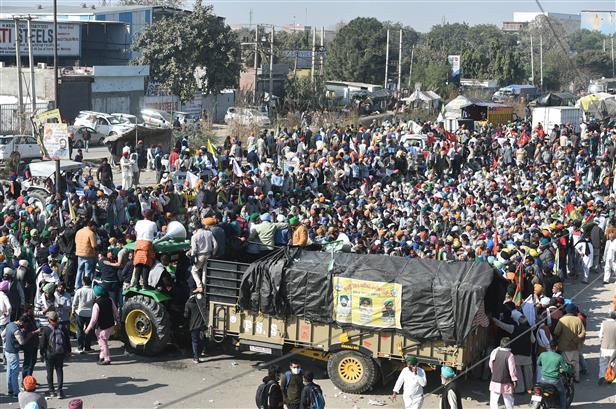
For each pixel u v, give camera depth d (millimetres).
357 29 125812
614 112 74250
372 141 50562
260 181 37594
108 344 22078
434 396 19172
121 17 91000
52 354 18078
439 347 18172
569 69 119500
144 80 78062
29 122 60500
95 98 73188
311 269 19078
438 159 47875
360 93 96000
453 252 25938
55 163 34062
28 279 22234
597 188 42125
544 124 63906
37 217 28141
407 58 130750
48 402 17938
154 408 17672
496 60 125688
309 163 42188
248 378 19906
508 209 33500
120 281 21766
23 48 80000
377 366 18812
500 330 19438
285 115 79625
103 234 25438
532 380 19406
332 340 19031
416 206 34188
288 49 125500
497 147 53062
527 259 23734
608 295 29484
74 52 83500
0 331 19922
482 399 18953
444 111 72250
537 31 133250
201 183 33188
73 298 21719
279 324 19562
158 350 20797
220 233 20750
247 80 94438
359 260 19016
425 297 18047
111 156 46344
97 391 18703
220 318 20172
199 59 80938
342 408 18094
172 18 83938
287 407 16812
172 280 21094
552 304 21047
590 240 32062
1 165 47594
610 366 20047
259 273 19391
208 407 18016
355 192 40188
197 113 83250
